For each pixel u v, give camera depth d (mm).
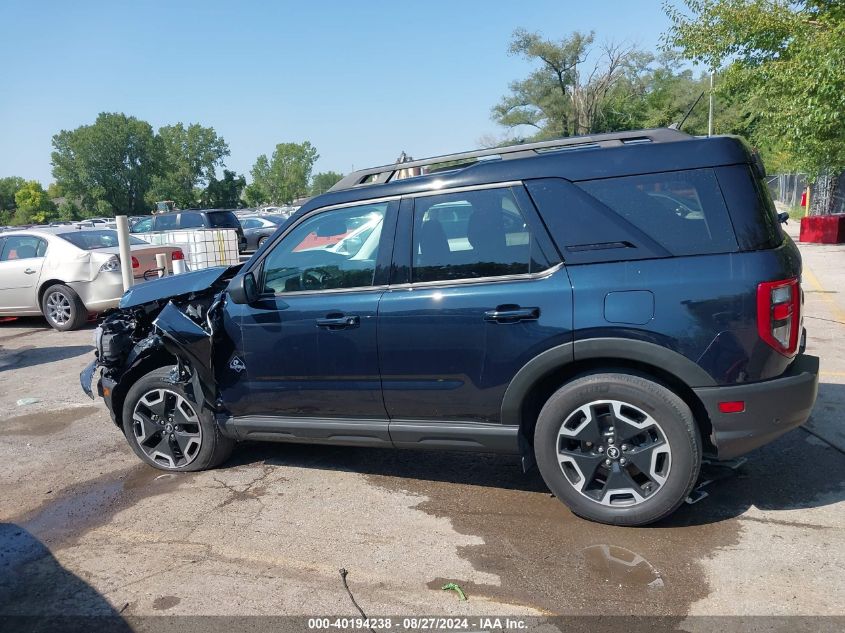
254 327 4125
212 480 4488
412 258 3771
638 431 3381
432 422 3809
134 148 101812
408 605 2994
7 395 6914
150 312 4902
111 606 3111
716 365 3197
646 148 3396
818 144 12172
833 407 5109
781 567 3105
